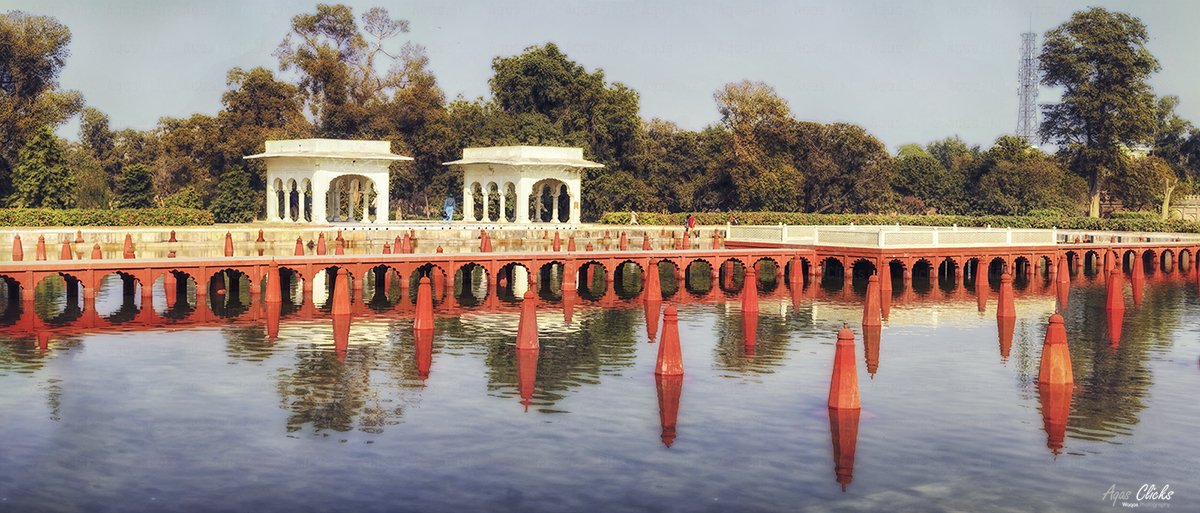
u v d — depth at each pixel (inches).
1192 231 3435.0
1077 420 888.9
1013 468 764.0
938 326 1417.3
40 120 3085.6
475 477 735.7
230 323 1396.4
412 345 1230.3
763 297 1769.2
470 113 3858.3
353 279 1862.7
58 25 3181.6
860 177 3897.6
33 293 1507.1
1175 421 889.5
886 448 806.5
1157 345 1278.3
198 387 993.5
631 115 3710.6
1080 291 1946.4
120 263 1539.1
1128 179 4055.1
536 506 682.8
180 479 730.2
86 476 735.1
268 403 933.2
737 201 3786.9
